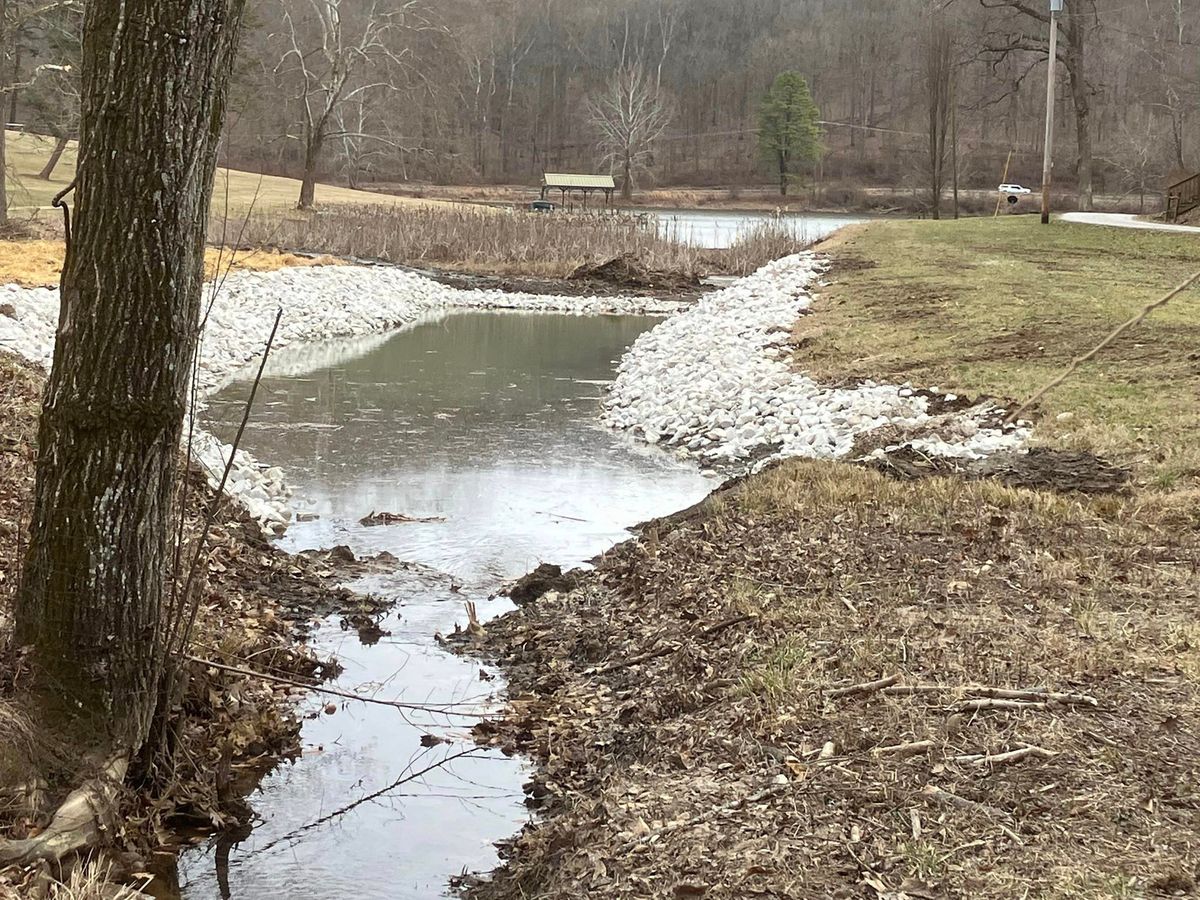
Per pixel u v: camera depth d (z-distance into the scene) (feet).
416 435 45.96
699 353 57.52
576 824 16.05
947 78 170.09
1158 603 20.84
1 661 16.46
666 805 15.43
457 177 310.86
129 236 15.49
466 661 23.82
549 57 350.64
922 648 18.94
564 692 21.75
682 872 13.62
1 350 41.60
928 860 12.94
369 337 76.89
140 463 16.19
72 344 15.81
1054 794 14.12
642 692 20.68
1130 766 14.67
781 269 81.82
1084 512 26.63
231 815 17.74
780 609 21.79
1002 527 25.75
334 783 18.83
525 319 89.61
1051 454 31.81
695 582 24.59
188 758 18.17
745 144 342.85
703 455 42.60
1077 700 16.53
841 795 14.62
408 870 16.29
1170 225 102.68
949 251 83.05
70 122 125.59
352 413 50.08
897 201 273.33
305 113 155.02
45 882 14.28
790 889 12.78
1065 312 53.06
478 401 53.83
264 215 126.21
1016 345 47.34
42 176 158.71
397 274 101.65
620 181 308.81
